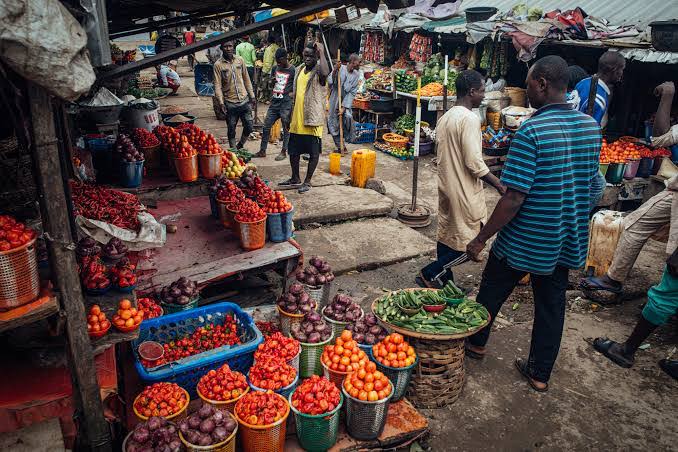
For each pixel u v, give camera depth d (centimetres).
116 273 340
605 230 537
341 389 337
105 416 298
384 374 343
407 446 333
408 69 1188
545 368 385
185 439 265
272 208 482
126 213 447
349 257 593
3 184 321
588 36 819
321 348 360
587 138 339
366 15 1449
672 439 351
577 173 343
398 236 656
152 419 267
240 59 912
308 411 292
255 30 332
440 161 460
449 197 458
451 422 359
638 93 839
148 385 322
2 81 228
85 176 557
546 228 346
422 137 1029
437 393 367
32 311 241
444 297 389
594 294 518
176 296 393
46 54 203
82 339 270
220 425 270
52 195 242
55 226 246
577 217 352
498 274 388
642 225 480
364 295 524
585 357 434
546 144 331
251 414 282
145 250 466
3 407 268
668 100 514
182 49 320
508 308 506
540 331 381
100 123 705
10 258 229
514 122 838
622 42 756
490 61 984
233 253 469
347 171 905
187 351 347
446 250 488
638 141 728
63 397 278
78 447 309
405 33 1292
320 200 739
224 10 458
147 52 1927
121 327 303
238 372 324
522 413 370
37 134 230
